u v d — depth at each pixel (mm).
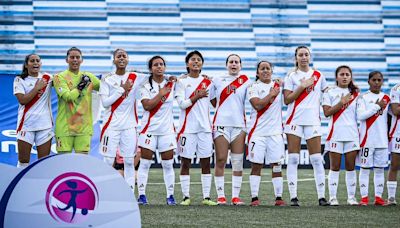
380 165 15273
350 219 12227
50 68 30469
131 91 14609
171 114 14953
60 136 13867
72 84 13984
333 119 15117
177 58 31141
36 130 14117
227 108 14875
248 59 31172
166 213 12828
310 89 14766
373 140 15266
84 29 31047
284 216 12516
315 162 14797
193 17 31484
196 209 13508
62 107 13961
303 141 26281
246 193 17719
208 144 14859
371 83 15367
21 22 30781
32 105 14078
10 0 30781
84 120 13961
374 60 31406
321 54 31406
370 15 31766
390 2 31766
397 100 15328
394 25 31688
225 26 31453
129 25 31281
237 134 14883
